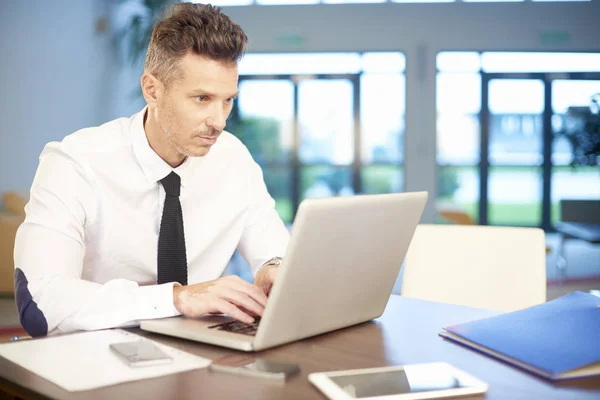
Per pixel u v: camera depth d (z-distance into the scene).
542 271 1.88
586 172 9.24
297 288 1.09
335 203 1.07
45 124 7.86
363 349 1.13
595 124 9.19
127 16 8.84
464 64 9.33
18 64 7.57
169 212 1.54
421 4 9.30
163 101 1.36
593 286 6.69
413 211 1.29
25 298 1.28
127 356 1.01
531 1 9.18
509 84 9.28
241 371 0.97
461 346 1.15
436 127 9.38
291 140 9.53
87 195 1.53
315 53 9.45
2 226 5.41
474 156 9.36
